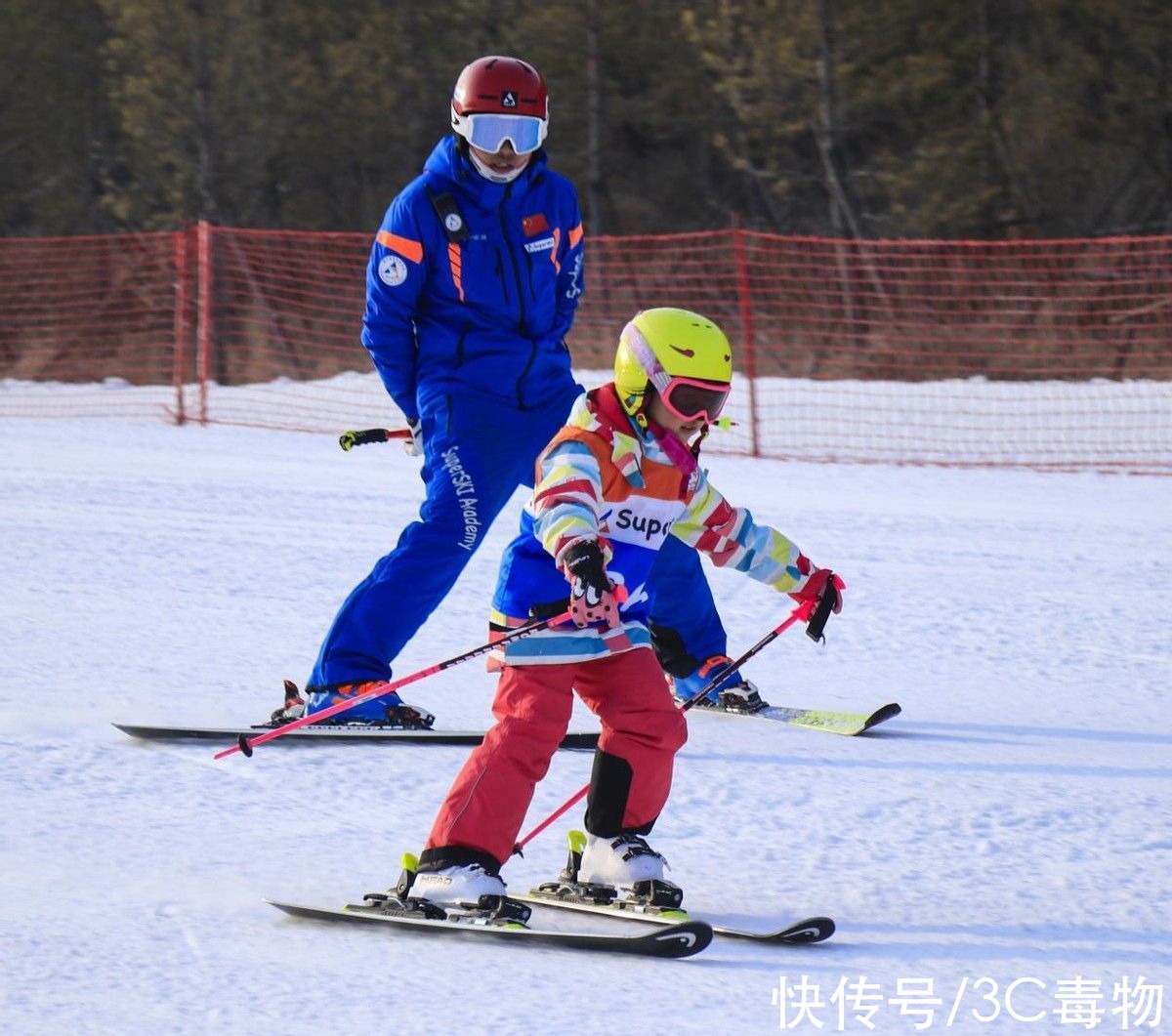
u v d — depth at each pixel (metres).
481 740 16.98
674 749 12.24
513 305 17.78
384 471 37.72
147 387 59.28
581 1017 10.29
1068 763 16.66
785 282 72.06
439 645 21.69
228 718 17.70
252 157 81.56
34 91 94.44
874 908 12.59
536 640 11.89
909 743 17.39
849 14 73.31
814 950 11.66
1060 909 12.59
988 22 80.06
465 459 17.41
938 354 62.97
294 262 73.06
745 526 12.77
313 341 69.62
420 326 18.03
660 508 12.03
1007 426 48.66
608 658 12.14
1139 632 22.89
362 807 14.88
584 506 11.39
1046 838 14.30
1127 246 71.56
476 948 11.55
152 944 11.49
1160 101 79.31
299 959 11.27
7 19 93.56
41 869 13.03
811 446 44.66
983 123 77.44
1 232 94.06
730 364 11.74
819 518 32.25
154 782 15.44
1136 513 33.56
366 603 17.25
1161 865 13.64
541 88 17.50
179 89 79.62
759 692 19.58
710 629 18.70
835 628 22.97
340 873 13.13
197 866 13.22
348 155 91.19
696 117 88.50
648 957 11.42
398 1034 9.96
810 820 14.72
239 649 21.00
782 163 88.19
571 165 91.75
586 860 12.52
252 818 14.47
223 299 65.38
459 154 17.66
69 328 69.31
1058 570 27.39
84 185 96.00
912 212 74.62
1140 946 11.83
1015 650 21.78
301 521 30.70
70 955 11.23
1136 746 17.34
